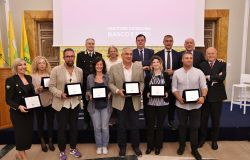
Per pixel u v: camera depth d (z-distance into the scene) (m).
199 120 2.86
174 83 2.83
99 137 3.05
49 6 5.22
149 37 5.08
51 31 5.41
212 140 3.21
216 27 5.46
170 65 3.35
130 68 2.86
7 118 3.54
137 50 3.48
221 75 2.96
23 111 2.46
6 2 5.05
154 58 2.85
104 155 3.03
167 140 3.47
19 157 2.76
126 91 2.72
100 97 2.83
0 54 4.71
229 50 5.52
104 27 5.05
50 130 3.16
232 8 5.37
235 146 3.32
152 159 2.88
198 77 2.77
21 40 5.12
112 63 3.41
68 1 4.96
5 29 5.21
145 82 2.88
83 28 5.02
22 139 2.62
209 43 5.55
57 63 5.47
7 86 2.50
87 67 3.42
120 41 5.09
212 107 3.07
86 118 3.46
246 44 5.46
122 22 5.05
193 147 2.91
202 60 3.30
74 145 2.97
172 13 5.04
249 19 5.36
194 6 5.04
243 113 4.46
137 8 5.03
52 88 2.68
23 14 5.13
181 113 2.88
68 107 2.77
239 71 5.59
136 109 2.86
